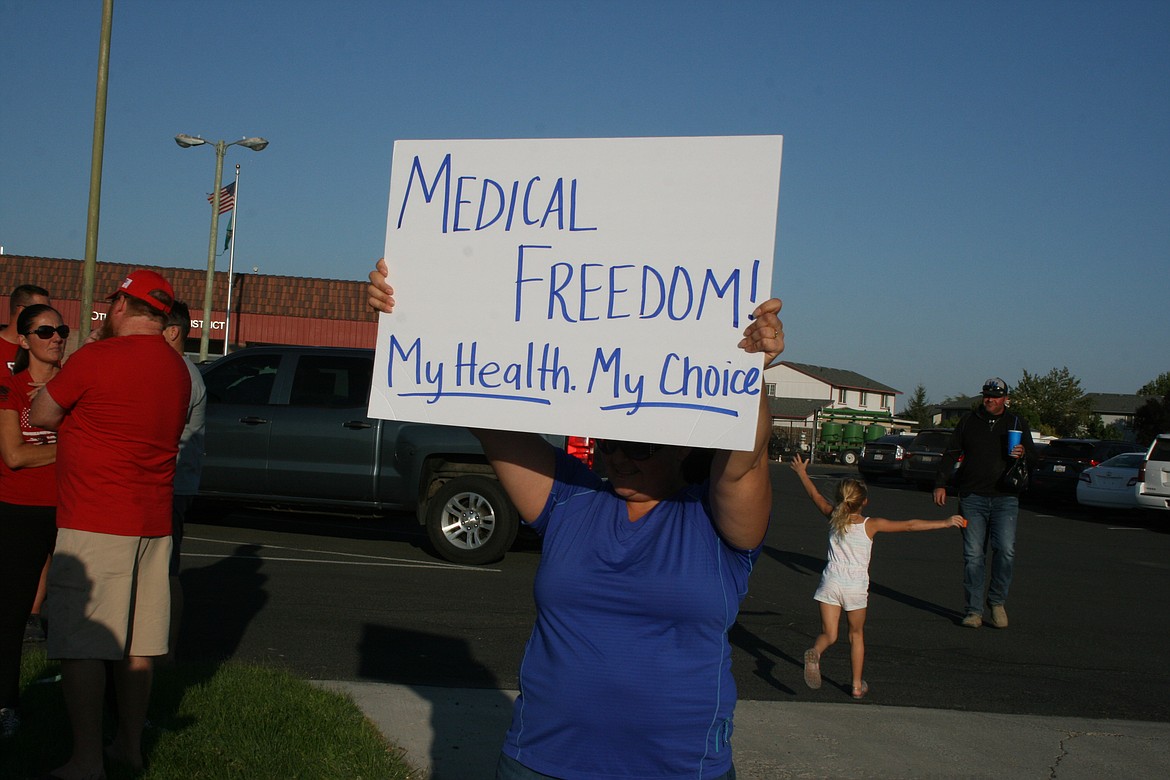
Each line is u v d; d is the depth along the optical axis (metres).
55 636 3.46
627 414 2.25
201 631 6.23
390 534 11.60
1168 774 4.55
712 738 2.21
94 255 12.88
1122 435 62.59
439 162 2.46
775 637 7.27
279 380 10.31
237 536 10.61
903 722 5.16
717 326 2.21
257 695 4.50
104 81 12.88
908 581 10.48
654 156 2.29
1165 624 8.63
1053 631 8.03
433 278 2.44
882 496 23.31
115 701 4.06
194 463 4.98
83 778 3.43
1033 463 7.97
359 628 6.58
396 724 4.54
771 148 2.21
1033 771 4.52
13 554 3.96
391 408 2.43
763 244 2.20
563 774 2.21
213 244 23.42
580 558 2.27
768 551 12.13
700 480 2.34
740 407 2.16
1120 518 20.56
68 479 3.52
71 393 3.49
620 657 2.19
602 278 2.31
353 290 33.34
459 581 8.59
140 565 3.66
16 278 29.75
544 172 2.37
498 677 5.57
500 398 2.36
